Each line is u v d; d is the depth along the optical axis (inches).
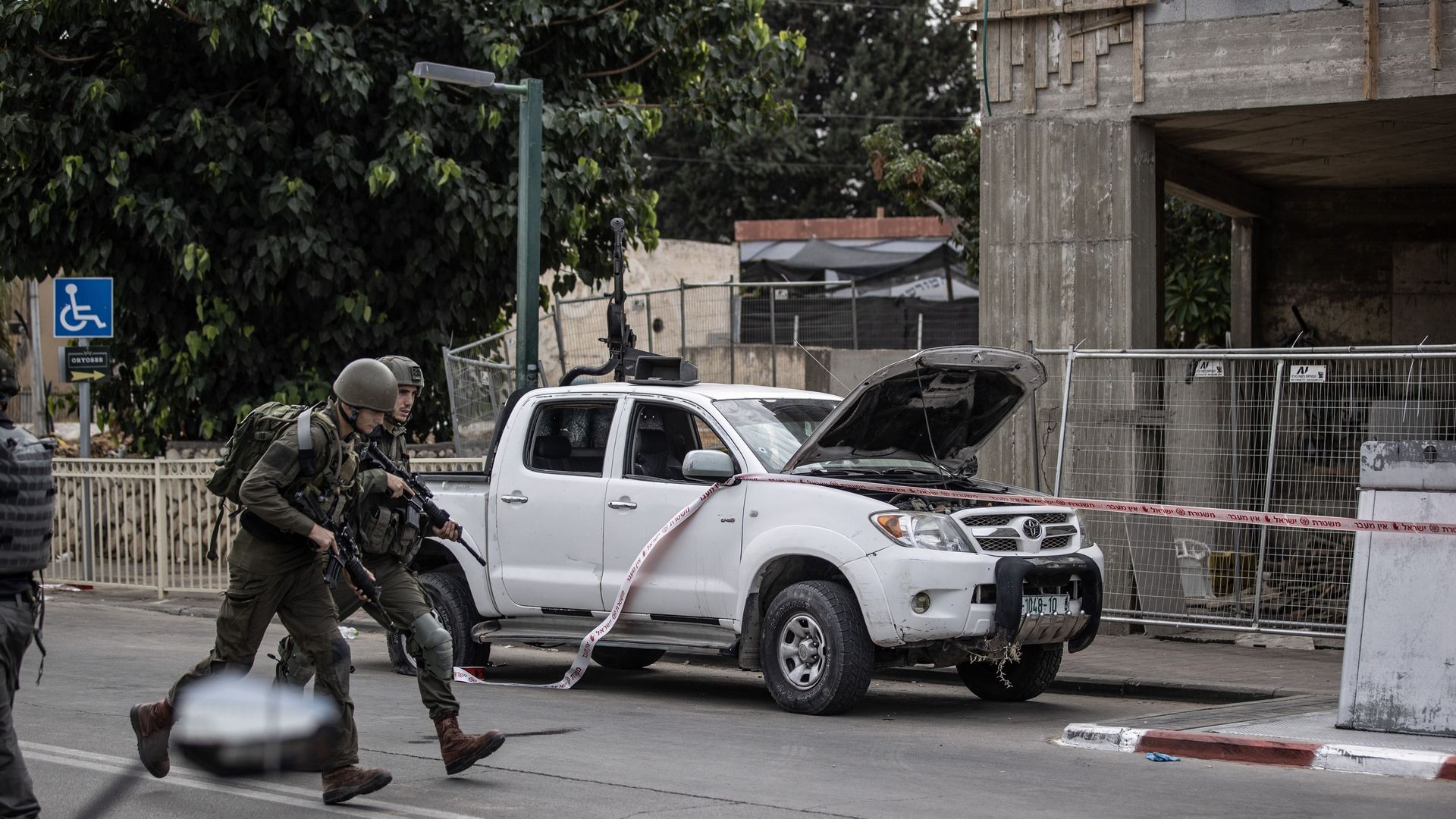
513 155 1739.7
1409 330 1808.6
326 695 613.0
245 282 1676.9
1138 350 1258.6
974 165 2508.6
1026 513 877.8
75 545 1638.8
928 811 604.4
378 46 1701.5
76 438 2896.2
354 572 613.6
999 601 835.4
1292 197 1851.6
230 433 1817.2
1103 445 1243.2
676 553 917.8
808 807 609.9
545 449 1000.2
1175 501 1211.2
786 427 944.9
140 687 957.2
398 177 1657.2
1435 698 749.9
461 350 1774.1
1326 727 781.3
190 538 1563.7
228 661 614.9
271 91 1706.4
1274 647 1170.0
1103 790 652.1
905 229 3651.6
